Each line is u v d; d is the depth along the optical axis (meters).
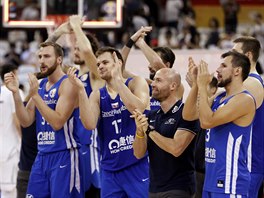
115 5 21.56
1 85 18.19
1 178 18.08
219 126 12.49
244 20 43.69
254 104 12.41
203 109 12.28
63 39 17.77
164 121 13.15
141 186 14.30
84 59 15.73
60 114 14.27
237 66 12.41
